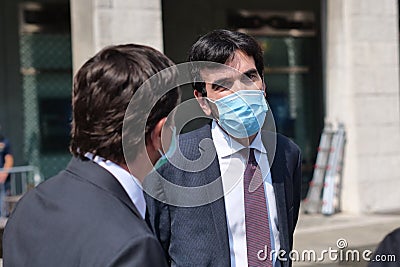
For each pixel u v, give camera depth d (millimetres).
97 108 1898
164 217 2848
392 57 11125
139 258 1734
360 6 10891
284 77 13430
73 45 9070
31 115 11805
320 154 11062
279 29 13375
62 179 1993
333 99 11148
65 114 12008
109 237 1770
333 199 10906
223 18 12945
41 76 11875
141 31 9078
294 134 13461
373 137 10961
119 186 1915
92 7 8875
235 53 2891
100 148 1918
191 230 2844
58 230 1849
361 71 10906
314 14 13547
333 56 11125
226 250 2842
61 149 12000
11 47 11641
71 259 1791
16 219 1989
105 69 1913
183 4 12594
